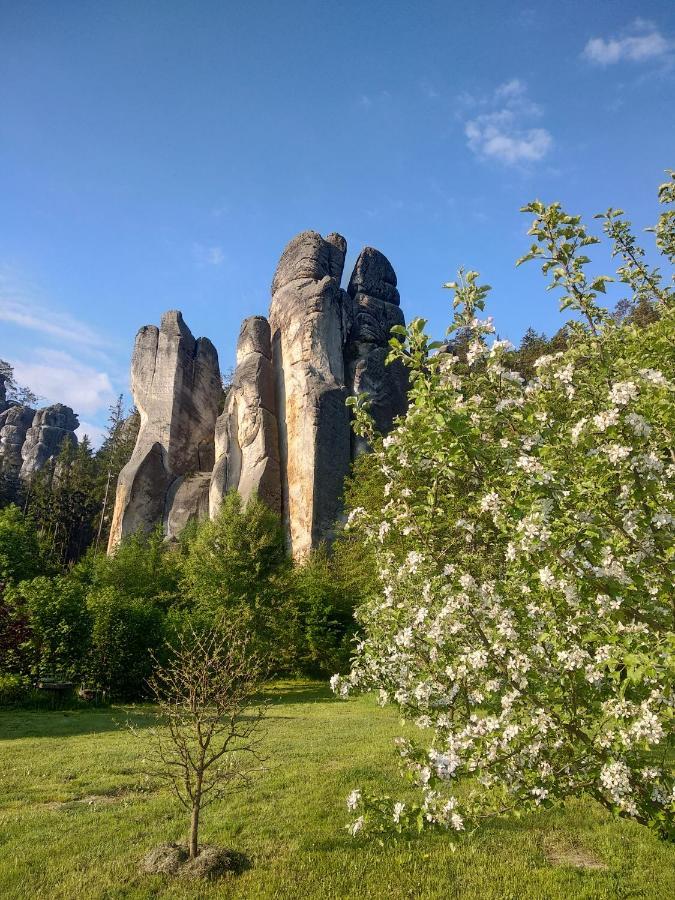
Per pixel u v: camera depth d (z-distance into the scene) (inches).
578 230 210.1
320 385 1690.5
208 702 255.3
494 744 158.1
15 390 4431.6
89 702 699.4
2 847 239.3
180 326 2209.6
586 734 162.7
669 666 129.6
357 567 986.1
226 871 217.3
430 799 160.7
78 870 219.6
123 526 1845.5
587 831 253.8
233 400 1833.2
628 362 184.4
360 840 243.8
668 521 150.2
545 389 197.9
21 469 3700.8
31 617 721.6
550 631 169.5
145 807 288.5
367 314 1957.4
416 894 201.0
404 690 190.5
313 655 984.9
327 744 430.0
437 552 196.1
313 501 1546.5
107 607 756.0
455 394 182.2
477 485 187.8
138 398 2106.3
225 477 1739.7
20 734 504.4
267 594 908.6
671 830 146.6
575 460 156.8
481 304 199.3
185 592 1041.5
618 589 147.8
